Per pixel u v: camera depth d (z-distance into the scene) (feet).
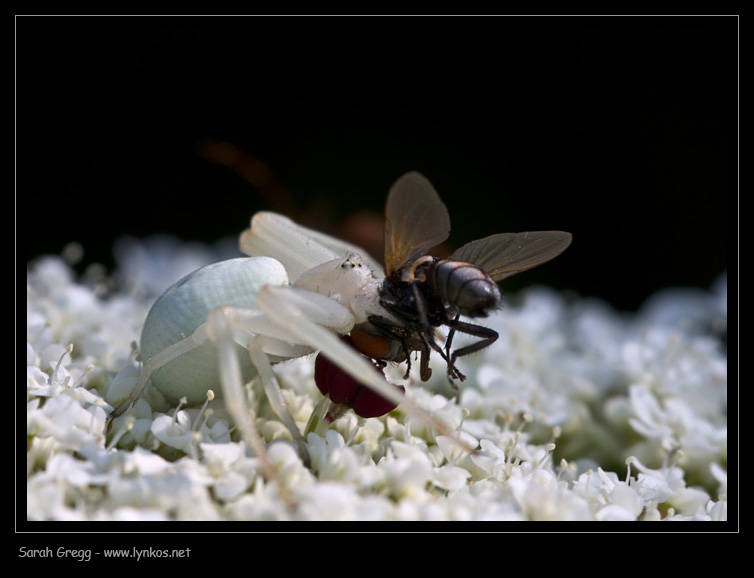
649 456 0.39
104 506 0.33
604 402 0.41
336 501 0.33
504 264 0.35
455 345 0.41
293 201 0.66
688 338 0.44
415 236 0.35
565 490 0.35
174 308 0.35
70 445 0.34
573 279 0.69
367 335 0.35
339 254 0.37
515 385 0.40
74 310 0.40
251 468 0.34
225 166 0.71
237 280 0.35
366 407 0.35
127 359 0.38
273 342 0.35
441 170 0.73
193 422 0.35
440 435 0.35
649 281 0.68
